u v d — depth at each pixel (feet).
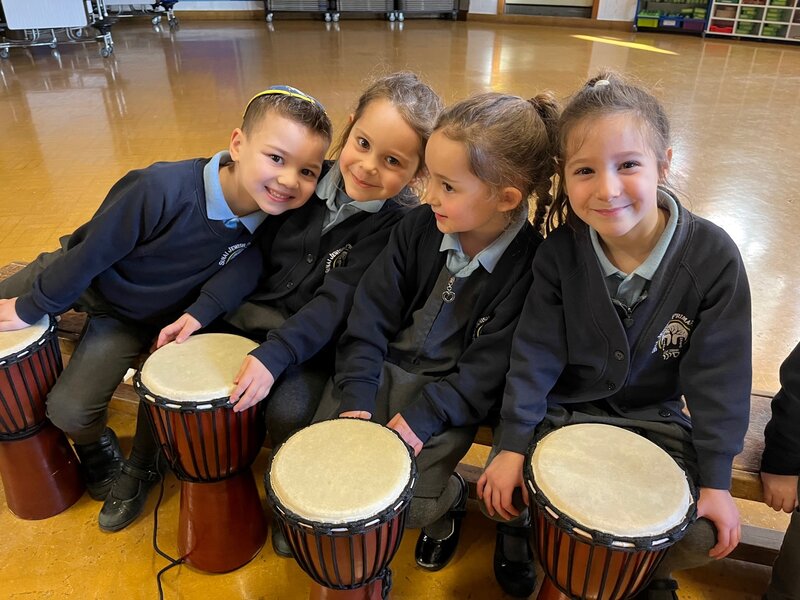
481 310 4.06
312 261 4.62
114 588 4.28
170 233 4.37
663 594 4.04
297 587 4.33
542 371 3.80
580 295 3.70
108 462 4.97
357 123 4.10
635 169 3.25
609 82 3.43
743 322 3.45
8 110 14.08
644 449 3.41
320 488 3.18
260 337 4.84
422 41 23.13
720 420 3.47
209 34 24.07
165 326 4.86
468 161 3.54
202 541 4.30
